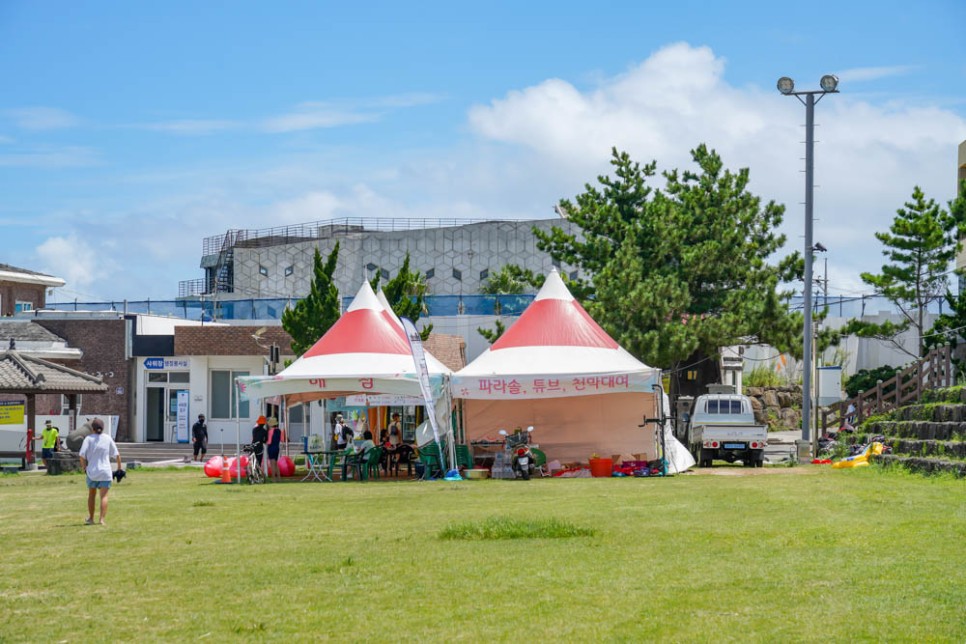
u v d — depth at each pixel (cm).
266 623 965
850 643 838
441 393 2955
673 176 4966
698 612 959
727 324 4234
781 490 2191
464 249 8131
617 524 1589
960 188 4541
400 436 3447
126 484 2808
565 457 3338
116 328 5238
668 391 4438
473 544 1399
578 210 4919
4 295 6300
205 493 2428
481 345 5566
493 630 915
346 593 1087
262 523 1723
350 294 8225
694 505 1877
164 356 5206
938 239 4441
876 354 5703
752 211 4725
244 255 8331
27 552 1428
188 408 5181
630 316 4244
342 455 3036
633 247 4528
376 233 8250
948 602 973
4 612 1037
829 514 1673
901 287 4528
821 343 4362
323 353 3119
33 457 3612
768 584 1074
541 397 2936
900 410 3388
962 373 3600
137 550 1430
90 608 1047
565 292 3284
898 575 1105
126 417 5228
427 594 1070
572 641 872
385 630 927
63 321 5278
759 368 6253
